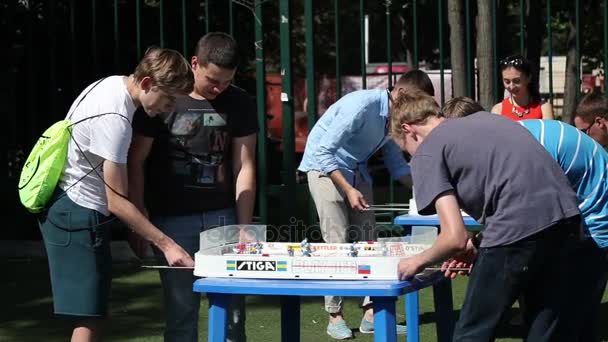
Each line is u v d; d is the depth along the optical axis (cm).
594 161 471
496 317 415
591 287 465
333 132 630
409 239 476
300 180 1238
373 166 1748
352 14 2489
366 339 664
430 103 429
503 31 1179
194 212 492
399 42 2475
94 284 464
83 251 462
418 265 400
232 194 504
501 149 411
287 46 927
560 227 410
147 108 454
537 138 471
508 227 407
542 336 428
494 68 912
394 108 433
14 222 1044
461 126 417
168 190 489
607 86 870
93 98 456
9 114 1033
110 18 1065
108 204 457
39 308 755
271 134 1605
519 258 407
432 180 406
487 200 412
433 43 1681
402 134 432
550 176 412
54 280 468
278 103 1614
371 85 1853
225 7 1127
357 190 643
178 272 491
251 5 1014
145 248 514
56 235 463
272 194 938
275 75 1614
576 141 471
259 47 934
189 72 450
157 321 715
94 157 457
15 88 1032
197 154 489
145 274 875
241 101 498
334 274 411
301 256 421
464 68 958
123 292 809
